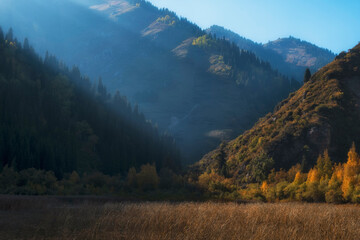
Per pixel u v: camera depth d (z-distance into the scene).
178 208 18.86
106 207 21.20
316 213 18.44
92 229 14.99
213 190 69.88
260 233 13.37
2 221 18.00
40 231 15.41
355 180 47.50
